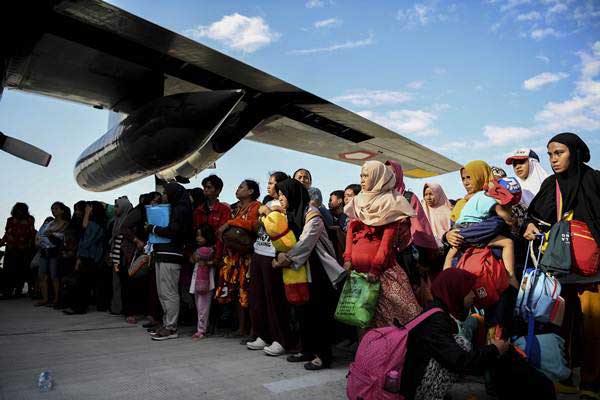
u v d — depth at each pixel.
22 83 6.72
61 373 3.45
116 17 5.21
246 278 4.66
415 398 2.20
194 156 8.56
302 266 3.61
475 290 2.67
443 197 4.38
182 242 4.88
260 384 3.17
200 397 2.89
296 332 4.54
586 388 2.85
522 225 3.39
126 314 6.11
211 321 5.19
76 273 6.77
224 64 6.66
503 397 2.36
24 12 5.12
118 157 6.52
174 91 7.63
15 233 9.03
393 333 2.29
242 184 4.73
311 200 4.16
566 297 2.95
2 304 8.12
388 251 3.15
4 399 2.85
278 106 8.37
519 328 2.84
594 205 2.79
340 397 2.90
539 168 4.02
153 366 3.65
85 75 6.64
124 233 5.71
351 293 3.26
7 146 6.14
